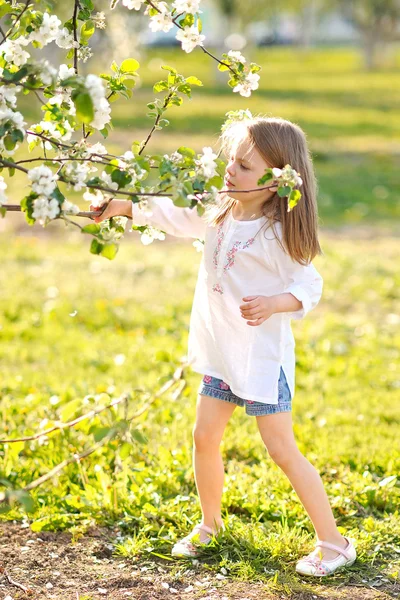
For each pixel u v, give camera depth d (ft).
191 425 21.67
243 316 13.85
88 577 14.75
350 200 60.80
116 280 38.50
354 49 296.71
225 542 15.61
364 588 14.58
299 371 27.30
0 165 11.60
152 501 17.25
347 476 18.93
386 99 143.54
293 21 293.23
